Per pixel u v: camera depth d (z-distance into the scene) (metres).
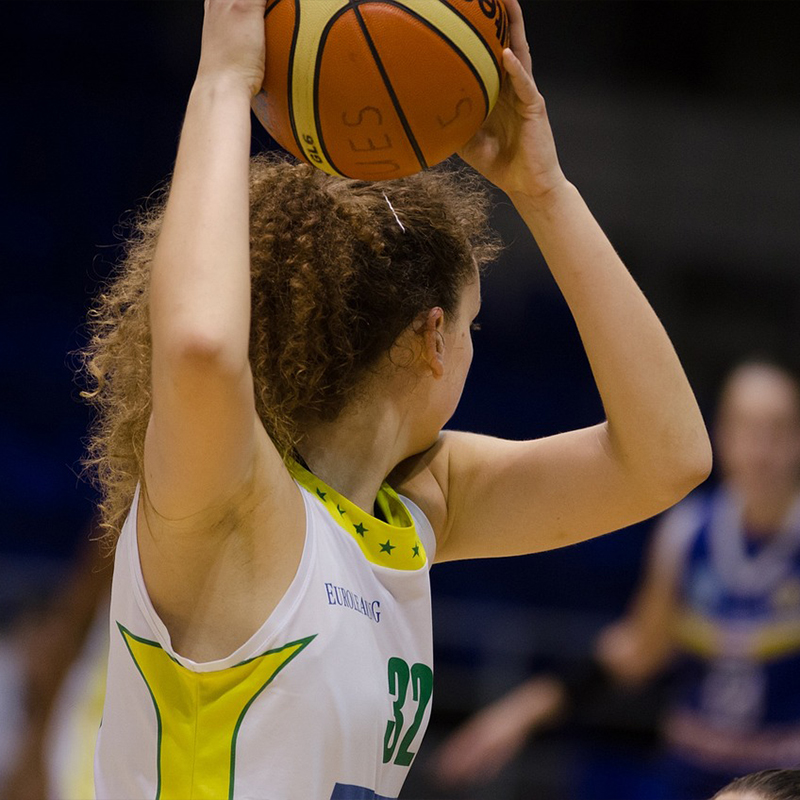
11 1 22.45
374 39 3.71
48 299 20.50
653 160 22.23
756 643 9.75
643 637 10.16
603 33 22.73
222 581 3.68
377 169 3.91
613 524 4.64
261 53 3.76
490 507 4.75
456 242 4.34
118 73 22.55
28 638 8.25
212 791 3.63
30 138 21.73
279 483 3.73
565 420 20.59
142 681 3.77
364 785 3.89
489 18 3.87
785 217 22.12
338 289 4.02
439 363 4.26
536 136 4.16
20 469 18.36
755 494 9.84
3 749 9.14
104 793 3.91
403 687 4.11
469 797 12.41
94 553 8.11
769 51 22.67
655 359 4.29
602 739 12.70
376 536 4.12
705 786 9.82
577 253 4.24
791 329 21.64
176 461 3.37
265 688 3.67
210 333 3.25
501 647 13.12
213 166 3.54
